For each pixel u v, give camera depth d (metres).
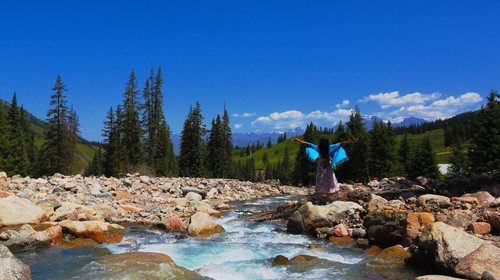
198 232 7.87
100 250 5.96
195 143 56.69
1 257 4.12
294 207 9.29
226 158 62.97
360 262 5.21
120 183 15.69
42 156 47.72
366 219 6.91
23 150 56.09
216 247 6.53
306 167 49.06
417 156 43.94
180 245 6.69
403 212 6.34
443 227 4.93
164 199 13.05
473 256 4.06
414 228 5.72
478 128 35.50
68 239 6.47
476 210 6.25
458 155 49.66
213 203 14.68
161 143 47.53
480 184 9.23
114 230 8.00
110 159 49.78
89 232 6.61
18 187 11.20
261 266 5.11
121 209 10.50
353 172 39.41
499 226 5.36
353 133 47.00
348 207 8.27
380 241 6.30
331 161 8.68
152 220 9.79
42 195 9.88
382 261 5.20
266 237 7.54
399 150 54.84
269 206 14.34
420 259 4.92
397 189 9.82
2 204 7.23
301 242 6.97
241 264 5.23
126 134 49.44
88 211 8.71
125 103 49.50
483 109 35.19
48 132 43.97
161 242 7.01
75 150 46.03
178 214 10.80
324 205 8.59
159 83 46.84
